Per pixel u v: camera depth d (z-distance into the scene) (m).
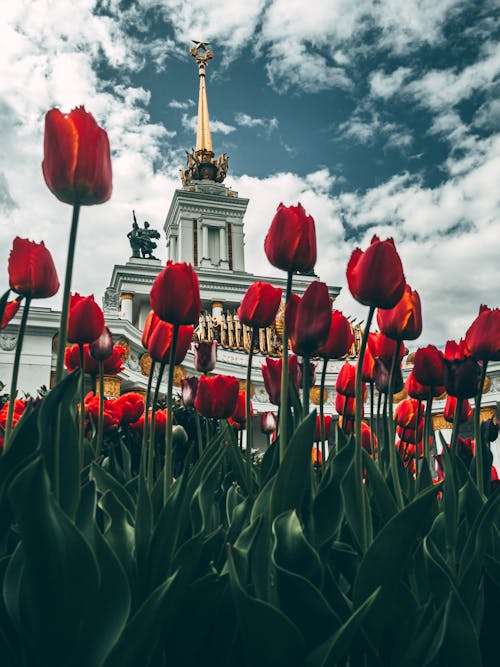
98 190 1.58
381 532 1.45
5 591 1.32
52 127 1.51
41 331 27.59
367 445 3.65
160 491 2.05
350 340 2.44
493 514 1.66
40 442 1.33
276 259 2.07
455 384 2.28
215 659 1.49
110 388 28.12
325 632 1.35
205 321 41.75
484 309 2.27
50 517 1.14
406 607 1.61
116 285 48.88
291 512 1.53
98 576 1.20
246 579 1.55
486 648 1.66
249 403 2.54
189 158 65.19
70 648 1.19
